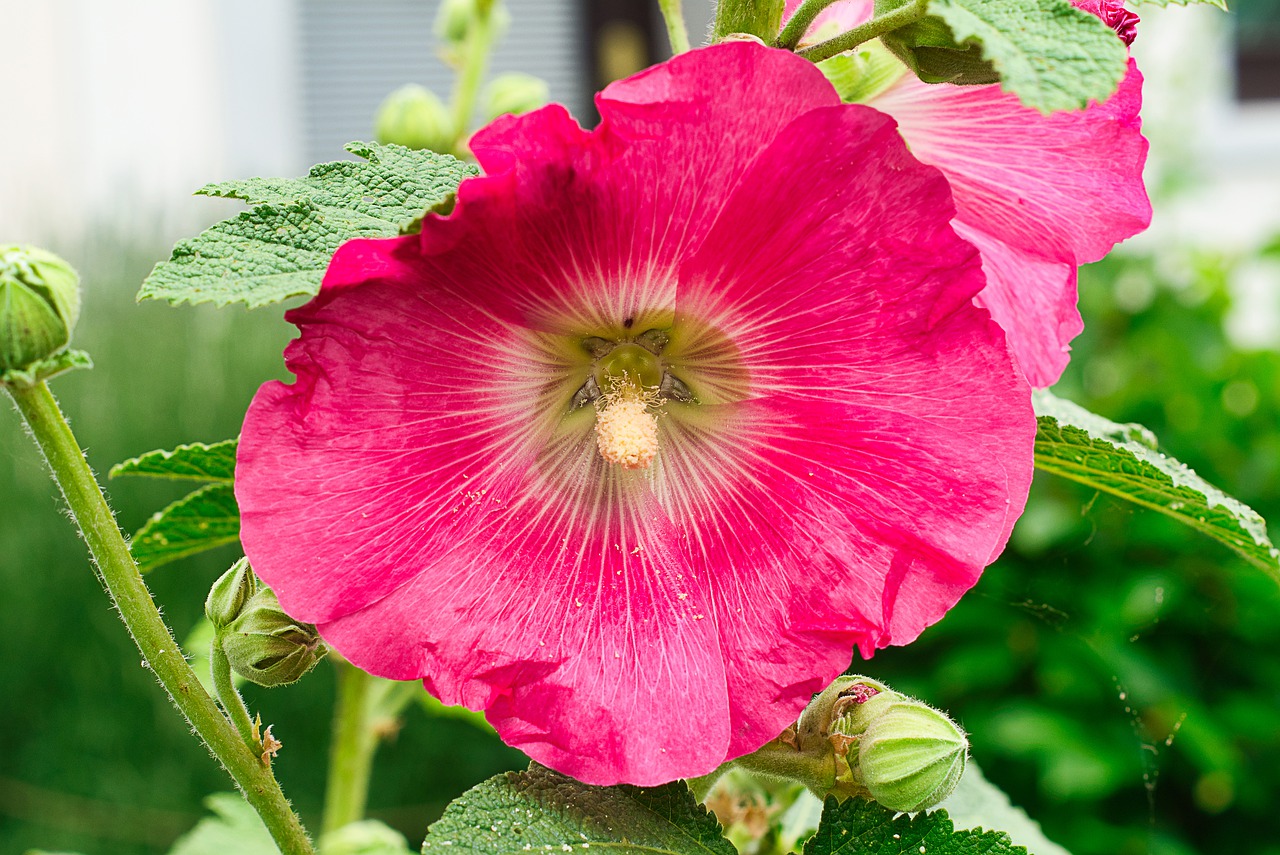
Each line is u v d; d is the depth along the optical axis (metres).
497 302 0.25
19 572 0.83
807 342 0.25
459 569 0.25
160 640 0.26
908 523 0.25
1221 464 0.69
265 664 0.27
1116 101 0.27
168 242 0.96
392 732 0.42
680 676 0.25
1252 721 0.62
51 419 0.25
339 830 0.41
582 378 0.27
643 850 0.26
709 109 0.23
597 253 0.24
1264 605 0.59
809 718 0.28
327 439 0.24
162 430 0.84
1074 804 0.65
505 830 0.26
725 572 0.26
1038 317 0.27
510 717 0.25
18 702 0.87
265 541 0.24
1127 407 0.72
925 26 0.25
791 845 0.34
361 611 0.24
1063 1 0.23
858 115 0.23
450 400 0.25
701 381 0.27
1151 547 0.59
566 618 0.25
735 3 0.27
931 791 0.27
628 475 0.27
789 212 0.24
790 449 0.26
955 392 0.25
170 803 0.85
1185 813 0.65
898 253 0.24
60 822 0.86
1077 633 0.58
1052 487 0.60
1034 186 0.28
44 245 0.96
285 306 0.92
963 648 0.65
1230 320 0.84
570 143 0.23
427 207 0.25
